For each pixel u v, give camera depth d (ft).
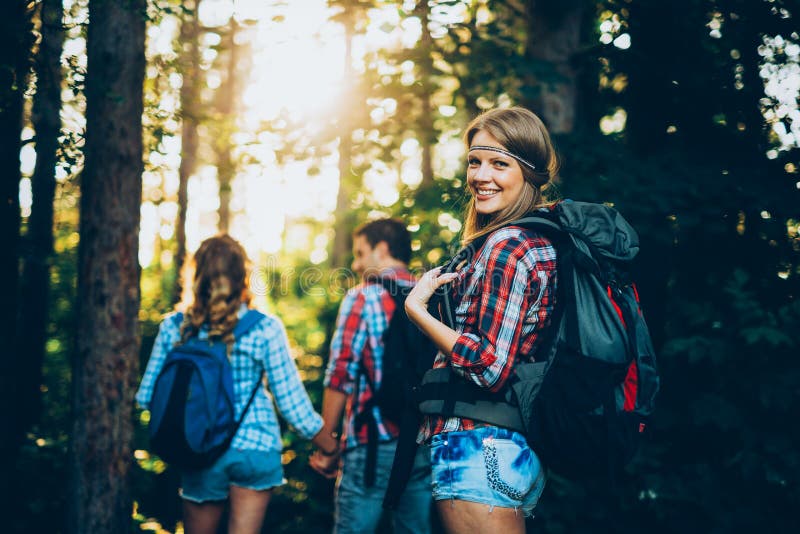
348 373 10.14
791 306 11.36
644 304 12.60
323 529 15.20
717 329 11.96
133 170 10.39
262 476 8.84
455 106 16.81
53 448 13.08
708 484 11.60
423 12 14.85
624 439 5.93
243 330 8.95
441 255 15.83
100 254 10.19
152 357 9.25
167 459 8.53
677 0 13.29
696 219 11.87
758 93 12.97
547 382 5.95
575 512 12.53
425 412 6.29
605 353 5.98
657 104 14.21
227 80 21.95
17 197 11.39
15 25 9.86
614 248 6.32
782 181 12.48
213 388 8.53
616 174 13.23
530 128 6.59
